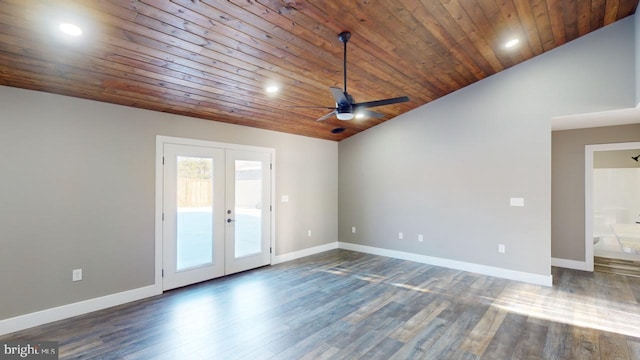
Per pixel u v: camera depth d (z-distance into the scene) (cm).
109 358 241
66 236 313
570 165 491
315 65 334
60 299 309
